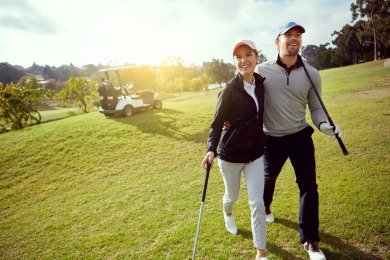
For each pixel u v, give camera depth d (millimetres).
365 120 6680
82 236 3221
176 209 3514
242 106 2189
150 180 4793
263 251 2186
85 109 34344
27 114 24266
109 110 9641
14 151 7258
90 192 4672
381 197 3025
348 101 9992
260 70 2430
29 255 3014
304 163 2357
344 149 2266
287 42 2225
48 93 30750
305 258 2283
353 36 67062
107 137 7641
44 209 4254
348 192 3236
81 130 8391
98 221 3537
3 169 6309
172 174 4957
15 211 4379
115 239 3012
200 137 7051
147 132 7797
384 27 52562
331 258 2234
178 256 2527
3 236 3561
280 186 3730
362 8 55000
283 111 2371
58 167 6109
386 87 12680
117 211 3742
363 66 39844
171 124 8359
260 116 2260
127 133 7852
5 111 22516
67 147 7152
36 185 5367
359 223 2615
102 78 10414
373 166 3914
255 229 2205
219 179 4391
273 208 3131
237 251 2477
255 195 2227
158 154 6199
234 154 2252
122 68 10258
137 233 3066
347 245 2355
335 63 77250
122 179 5074
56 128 8883
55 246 3104
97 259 2697
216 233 2793
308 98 2543
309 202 2266
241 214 3115
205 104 11555
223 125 2369
